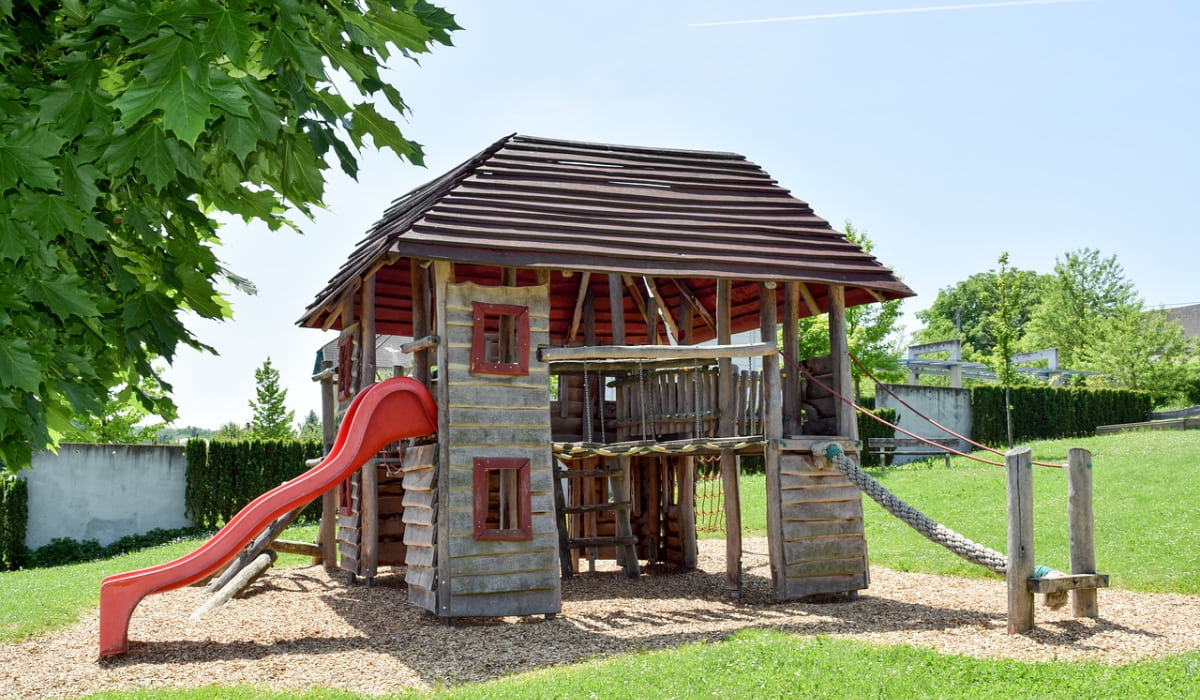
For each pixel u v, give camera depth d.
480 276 15.88
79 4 4.36
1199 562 12.37
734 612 11.04
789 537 11.74
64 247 4.97
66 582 15.02
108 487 24.97
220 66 4.28
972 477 22.66
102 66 4.25
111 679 8.15
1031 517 9.30
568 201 12.20
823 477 12.09
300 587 13.85
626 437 14.58
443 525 10.34
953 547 10.14
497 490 14.21
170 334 5.18
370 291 13.41
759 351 11.82
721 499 23.44
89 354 5.17
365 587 13.60
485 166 12.38
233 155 5.02
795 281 12.12
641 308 17.38
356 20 4.64
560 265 10.95
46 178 3.94
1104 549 13.79
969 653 8.28
